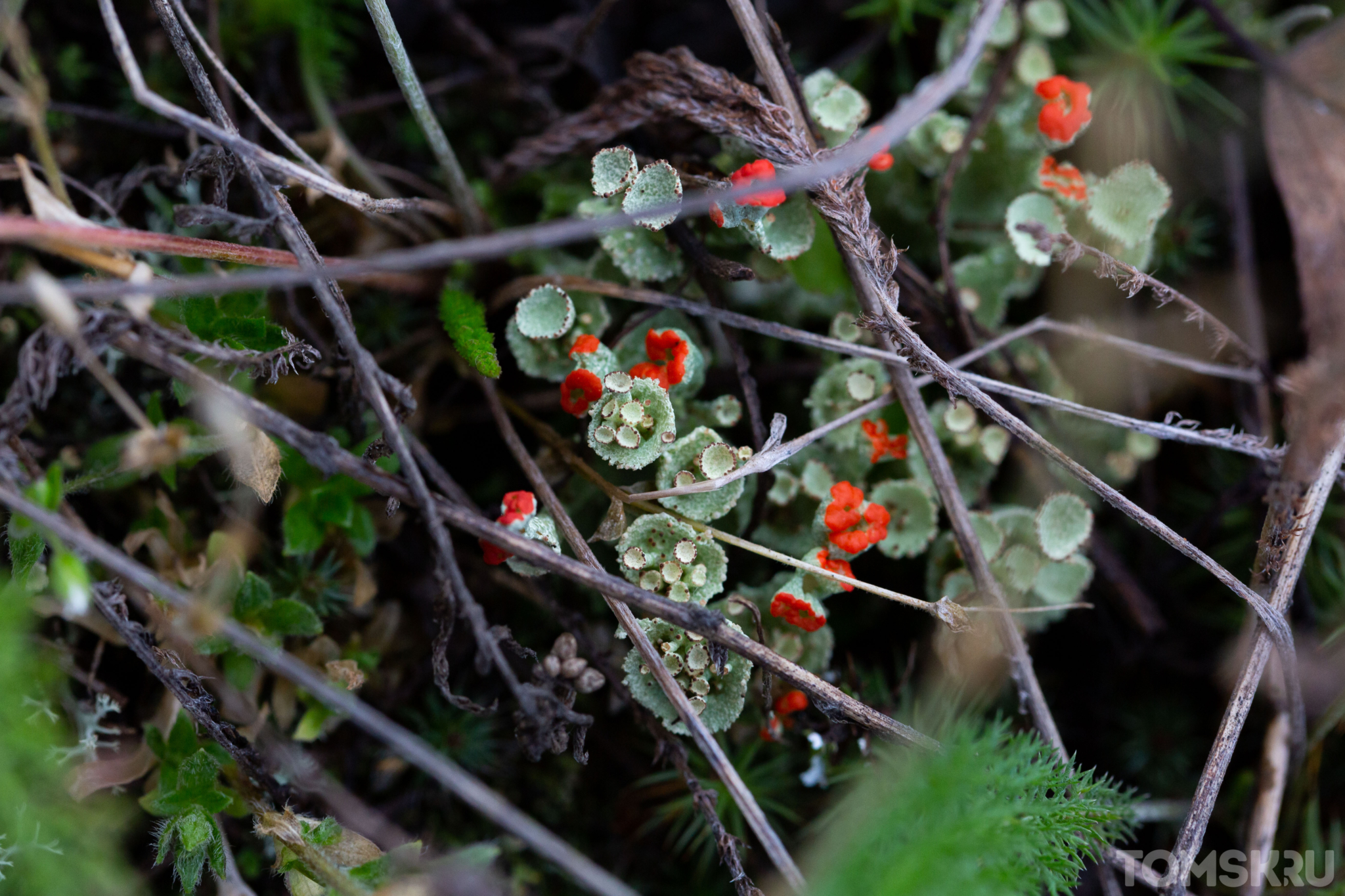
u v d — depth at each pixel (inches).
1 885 12.5
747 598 13.0
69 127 13.5
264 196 12.4
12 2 12.3
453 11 13.8
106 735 12.9
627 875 13.4
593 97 13.8
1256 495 13.3
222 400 12.1
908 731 12.4
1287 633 12.6
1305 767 13.1
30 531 12.3
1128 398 13.6
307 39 13.5
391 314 13.4
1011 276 13.4
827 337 13.0
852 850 12.0
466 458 13.6
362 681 12.9
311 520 12.9
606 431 12.7
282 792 12.5
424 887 12.3
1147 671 13.6
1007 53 13.5
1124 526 13.6
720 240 13.1
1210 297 13.8
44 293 11.7
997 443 13.2
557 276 13.1
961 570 13.2
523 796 13.4
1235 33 13.5
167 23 12.4
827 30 14.0
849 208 12.6
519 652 12.6
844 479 13.3
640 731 13.4
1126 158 13.7
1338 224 13.3
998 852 12.1
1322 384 12.7
